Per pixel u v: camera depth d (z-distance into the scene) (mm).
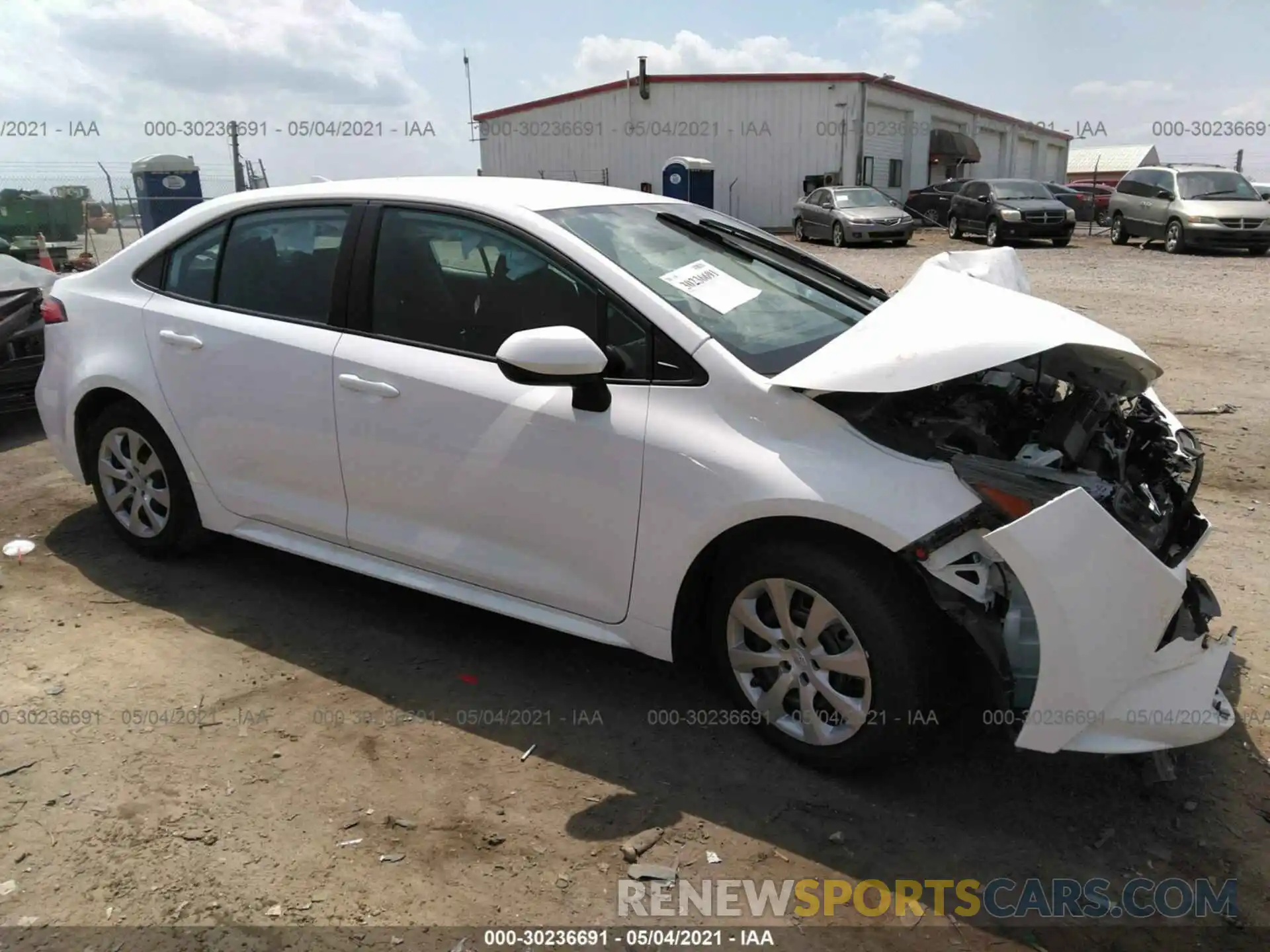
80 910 2426
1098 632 2527
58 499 5285
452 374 3314
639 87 31312
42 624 3855
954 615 2582
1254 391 7754
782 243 4176
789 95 30828
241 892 2498
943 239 25578
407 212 3539
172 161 16203
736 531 2916
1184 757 3098
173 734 3156
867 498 2633
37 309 6395
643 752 3109
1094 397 3133
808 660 2900
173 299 4078
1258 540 4742
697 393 2939
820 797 2900
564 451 3096
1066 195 30812
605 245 3299
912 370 2664
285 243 3805
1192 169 20984
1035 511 2467
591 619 3217
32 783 2893
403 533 3539
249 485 3924
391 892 2510
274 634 3824
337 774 2977
